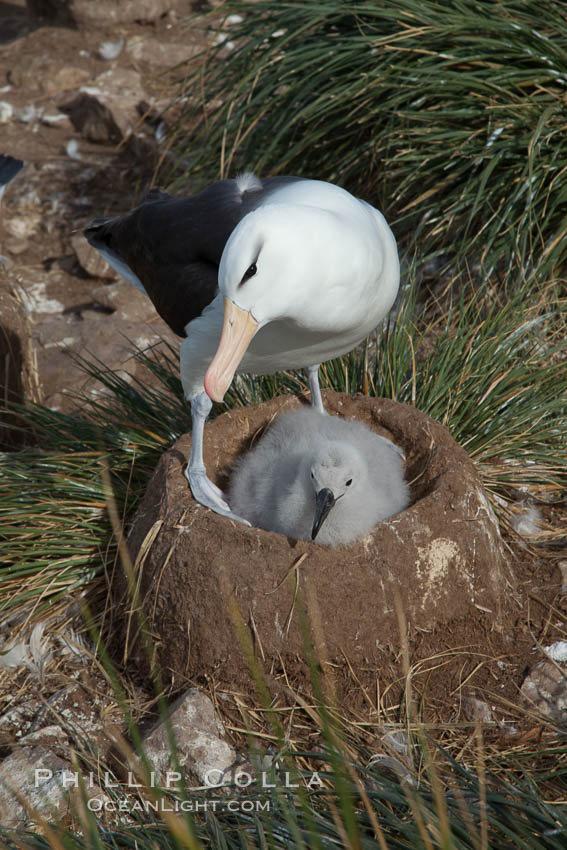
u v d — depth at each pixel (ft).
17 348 20.58
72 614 15.06
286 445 15.52
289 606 12.98
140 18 34.91
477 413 17.21
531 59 20.71
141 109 30.68
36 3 37.37
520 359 18.35
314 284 11.75
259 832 10.09
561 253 20.26
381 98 21.72
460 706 13.12
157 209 15.15
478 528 13.75
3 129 32.07
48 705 13.39
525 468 17.07
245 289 11.46
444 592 13.43
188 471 14.61
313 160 23.22
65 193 28.78
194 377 14.62
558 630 14.16
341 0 22.29
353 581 12.96
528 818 10.43
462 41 21.08
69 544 15.64
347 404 16.58
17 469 16.69
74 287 25.41
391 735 12.61
